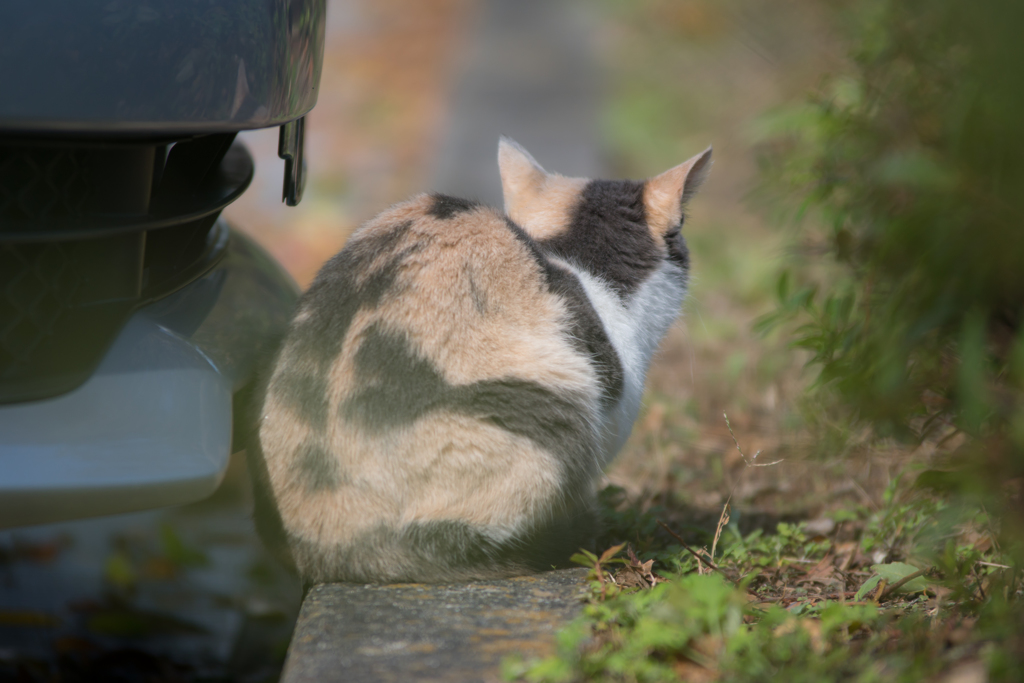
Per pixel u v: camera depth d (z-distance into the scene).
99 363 2.95
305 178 4.02
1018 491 3.29
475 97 13.87
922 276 3.57
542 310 3.54
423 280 3.34
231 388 3.31
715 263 8.14
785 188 6.00
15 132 2.64
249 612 4.49
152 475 2.85
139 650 4.05
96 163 2.95
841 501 4.52
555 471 3.40
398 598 3.25
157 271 3.41
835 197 5.09
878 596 3.34
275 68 3.07
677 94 13.24
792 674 2.54
